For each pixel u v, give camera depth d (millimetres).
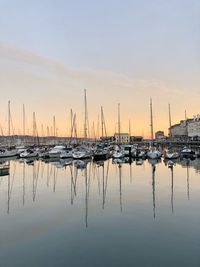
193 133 173375
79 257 12500
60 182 34219
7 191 28422
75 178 37438
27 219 18312
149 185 31094
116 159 66688
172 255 12609
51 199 24406
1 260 12367
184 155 74688
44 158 71312
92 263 11938
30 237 15031
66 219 18219
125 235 15109
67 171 45344
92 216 18828
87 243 14086
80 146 82938
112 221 17625
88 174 41281
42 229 16312
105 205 21859
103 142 101375
